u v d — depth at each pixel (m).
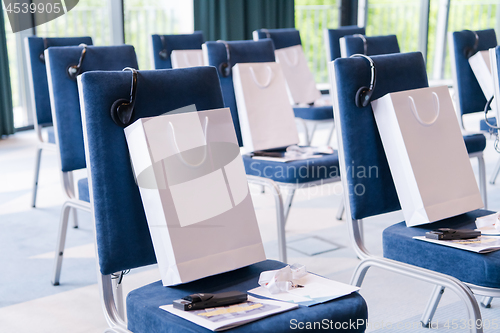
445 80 8.38
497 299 1.91
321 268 2.18
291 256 2.32
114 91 1.17
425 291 1.97
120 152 1.17
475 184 1.50
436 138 1.45
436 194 1.41
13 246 2.47
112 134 1.16
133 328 1.07
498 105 1.75
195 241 1.11
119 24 5.69
